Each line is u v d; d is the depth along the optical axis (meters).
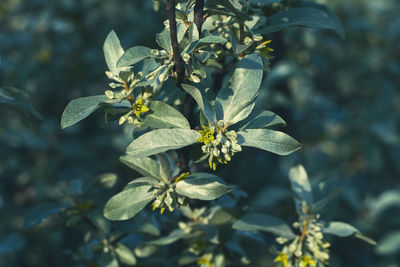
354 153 1.18
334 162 1.15
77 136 1.26
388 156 1.20
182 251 0.69
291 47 1.09
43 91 1.25
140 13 1.26
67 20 1.28
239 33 0.56
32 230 1.15
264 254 0.74
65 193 0.64
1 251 0.76
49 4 1.24
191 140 0.49
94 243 0.66
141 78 0.51
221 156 0.49
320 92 1.26
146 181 0.51
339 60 1.25
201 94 0.50
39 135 1.21
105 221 0.63
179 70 0.49
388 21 1.29
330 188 0.63
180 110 0.58
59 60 1.24
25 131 1.20
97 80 1.30
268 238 0.68
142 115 0.50
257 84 0.50
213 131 0.48
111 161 1.21
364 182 1.13
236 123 0.50
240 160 0.92
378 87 1.24
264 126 0.50
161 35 0.50
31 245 1.14
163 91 0.56
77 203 0.64
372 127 1.17
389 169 1.21
